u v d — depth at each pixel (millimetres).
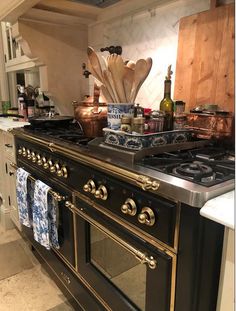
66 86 2041
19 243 2080
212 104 1231
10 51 2549
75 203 1232
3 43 2703
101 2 1607
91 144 1150
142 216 834
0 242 2088
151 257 854
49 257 1606
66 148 1195
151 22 1534
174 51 1440
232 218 615
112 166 936
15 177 1954
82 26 1999
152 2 1486
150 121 1094
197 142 1170
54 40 1918
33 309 1470
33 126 1720
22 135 1661
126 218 938
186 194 700
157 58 1536
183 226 739
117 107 1115
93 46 2014
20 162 1833
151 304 893
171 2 1401
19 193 1720
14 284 1651
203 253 720
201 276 737
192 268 732
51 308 1479
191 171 830
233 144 1177
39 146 1503
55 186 1395
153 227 832
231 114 1169
